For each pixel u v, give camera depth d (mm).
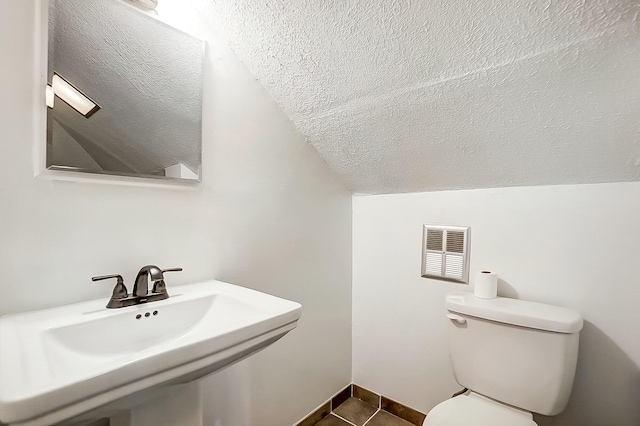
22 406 404
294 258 1477
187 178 1062
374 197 1749
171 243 1025
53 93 789
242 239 1245
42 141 769
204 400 1099
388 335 1696
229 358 673
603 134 977
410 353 1613
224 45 1179
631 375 1086
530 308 1143
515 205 1309
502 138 1129
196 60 1091
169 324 860
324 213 1647
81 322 716
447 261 1488
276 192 1381
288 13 980
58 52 801
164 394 747
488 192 1376
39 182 771
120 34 919
